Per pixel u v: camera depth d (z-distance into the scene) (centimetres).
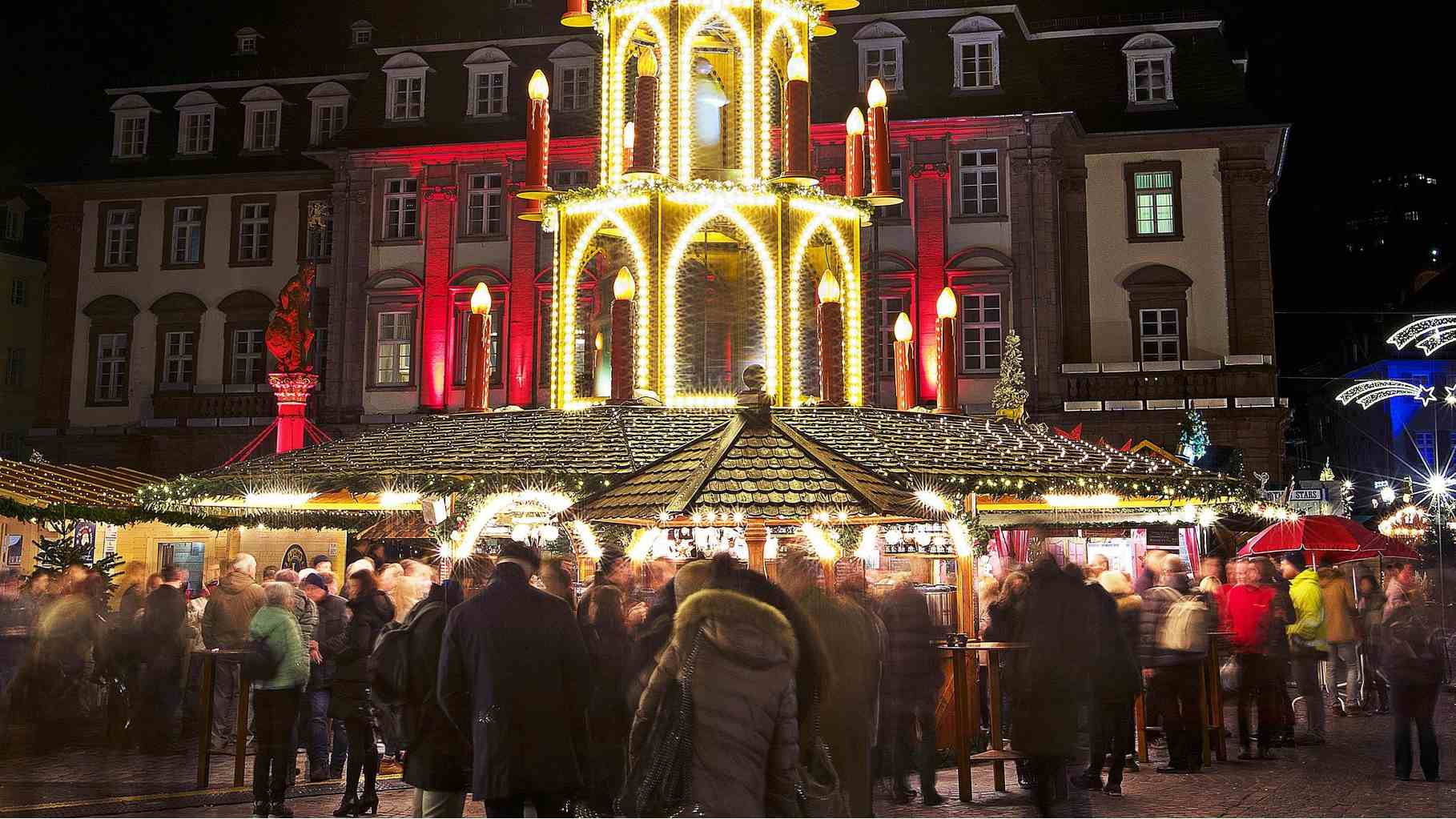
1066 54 4022
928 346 3678
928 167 3722
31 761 1310
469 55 4094
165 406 4172
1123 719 1067
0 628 1484
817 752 636
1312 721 1408
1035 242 3675
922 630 1019
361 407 3959
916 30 3850
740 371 1462
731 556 624
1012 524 1758
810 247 1520
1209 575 1498
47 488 1758
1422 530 3095
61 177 4400
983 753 1080
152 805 1045
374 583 1029
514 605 695
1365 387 3036
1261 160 3803
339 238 4056
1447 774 1179
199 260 4341
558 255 1539
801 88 1483
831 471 1090
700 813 547
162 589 1378
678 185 1448
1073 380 3653
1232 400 3591
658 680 566
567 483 1191
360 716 1005
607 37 1598
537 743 679
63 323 4384
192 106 4438
